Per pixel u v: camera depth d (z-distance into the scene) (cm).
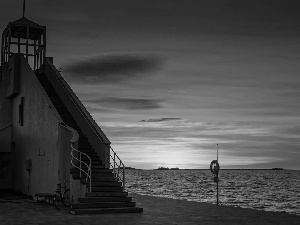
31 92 2456
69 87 2478
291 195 11619
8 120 2858
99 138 2002
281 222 1398
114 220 1432
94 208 1638
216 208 1850
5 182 2780
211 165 2089
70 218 1480
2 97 2867
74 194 1802
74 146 1883
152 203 2097
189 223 1372
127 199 1720
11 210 1738
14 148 2803
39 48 3119
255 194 11956
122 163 1834
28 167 2391
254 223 1373
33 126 2394
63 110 2403
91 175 1822
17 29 3122
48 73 2819
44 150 2180
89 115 2198
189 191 12925
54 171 2016
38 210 1738
